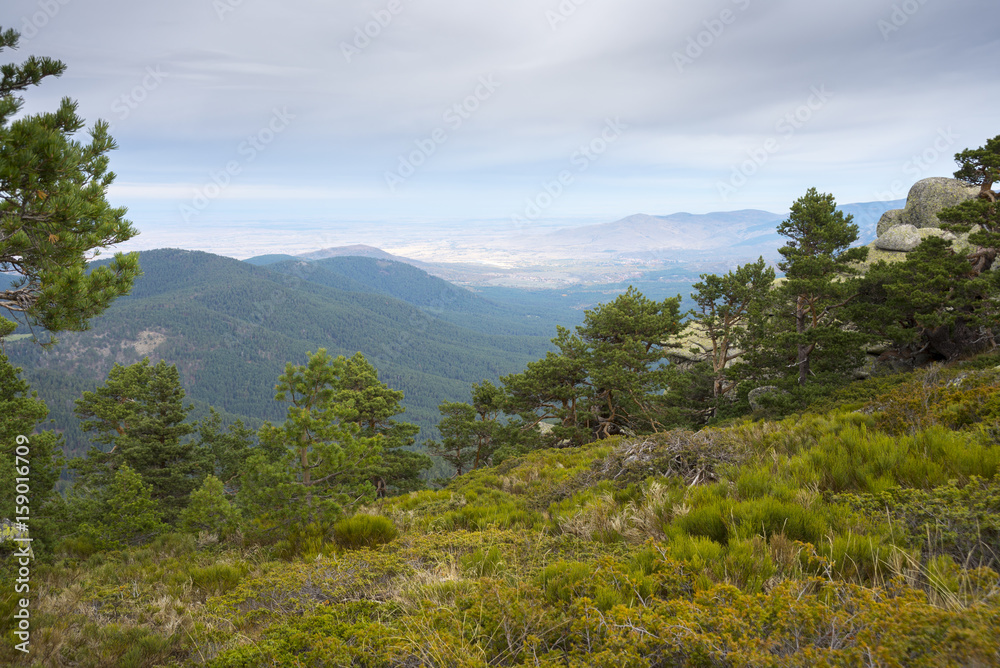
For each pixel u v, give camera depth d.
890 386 18.80
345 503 9.79
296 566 6.88
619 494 8.09
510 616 3.71
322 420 10.72
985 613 2.43
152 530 13.60
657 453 9.08
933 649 2.32
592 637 3.25
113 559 9.61
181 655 4.55
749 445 9.02
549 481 11.10
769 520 4.91
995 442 6.14
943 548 3.82
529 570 5.19
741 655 2.47
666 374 28.22
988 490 4.29
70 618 5.44
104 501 16.73
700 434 9.37
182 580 7.01
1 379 17.16
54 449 16.33
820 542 4.15
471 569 5.55
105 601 6.25
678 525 5.40
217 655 4.11
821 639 2.67
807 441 8.50
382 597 5.16
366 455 11.06
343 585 5.62
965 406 7.91
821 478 6.22
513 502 9.97
